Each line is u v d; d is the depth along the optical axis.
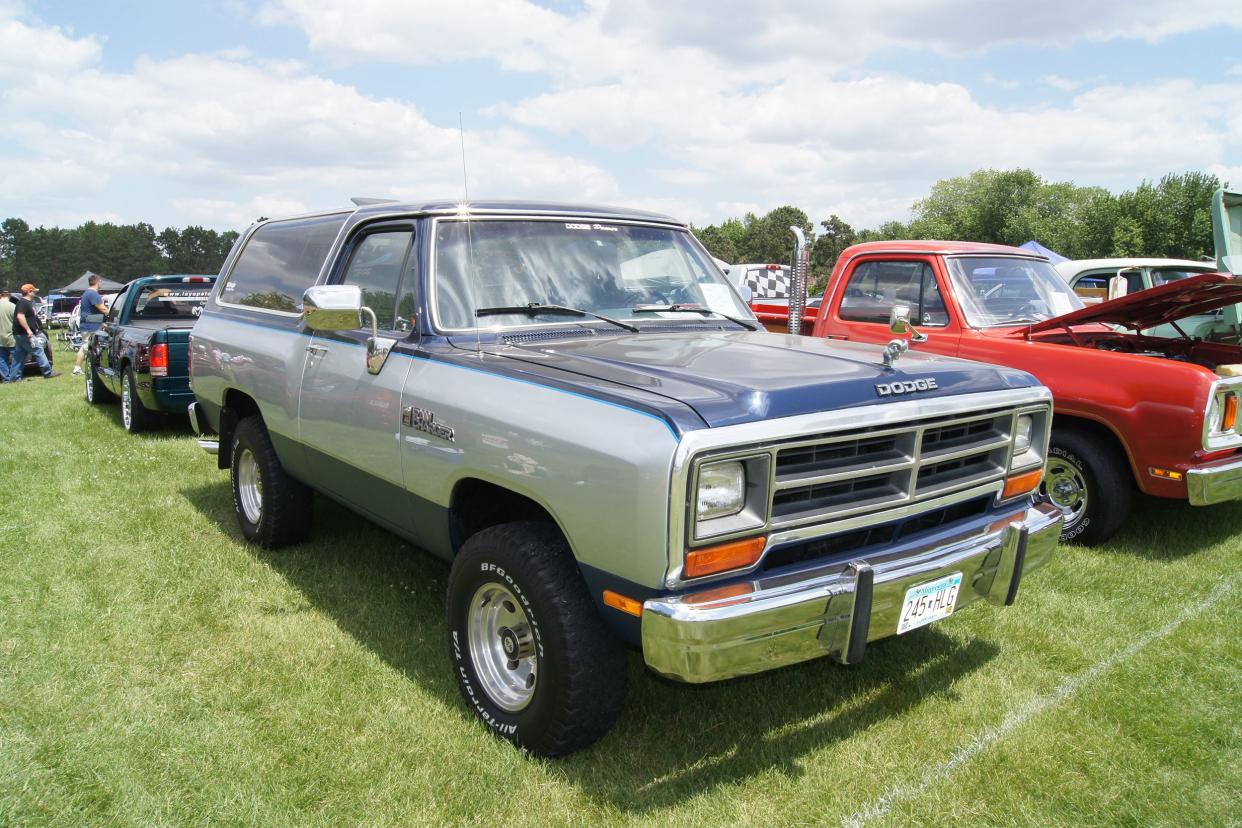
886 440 2.67
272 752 2.88
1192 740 3.02
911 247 6.11
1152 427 4.70
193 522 5.38
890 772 2.81
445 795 2.65
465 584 2.98
